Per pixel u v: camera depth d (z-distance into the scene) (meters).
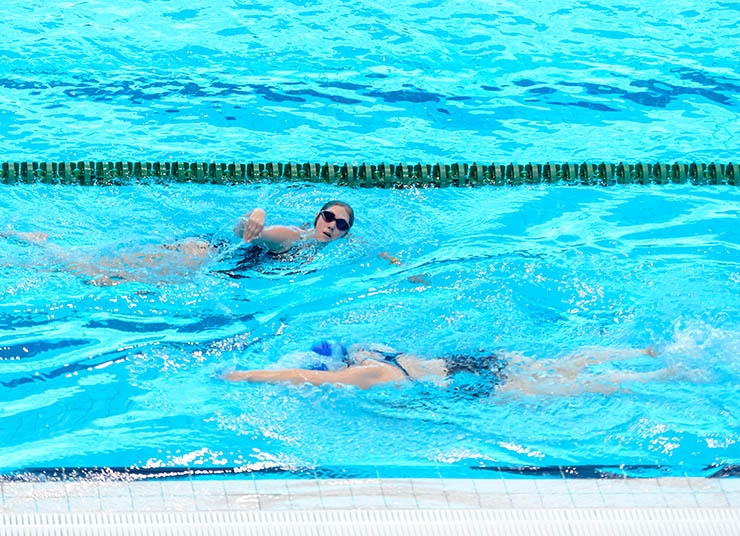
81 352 8.33
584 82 15.02
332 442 7.24
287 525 6.09
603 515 6.32
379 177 12.13
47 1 17.20
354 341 8.66
